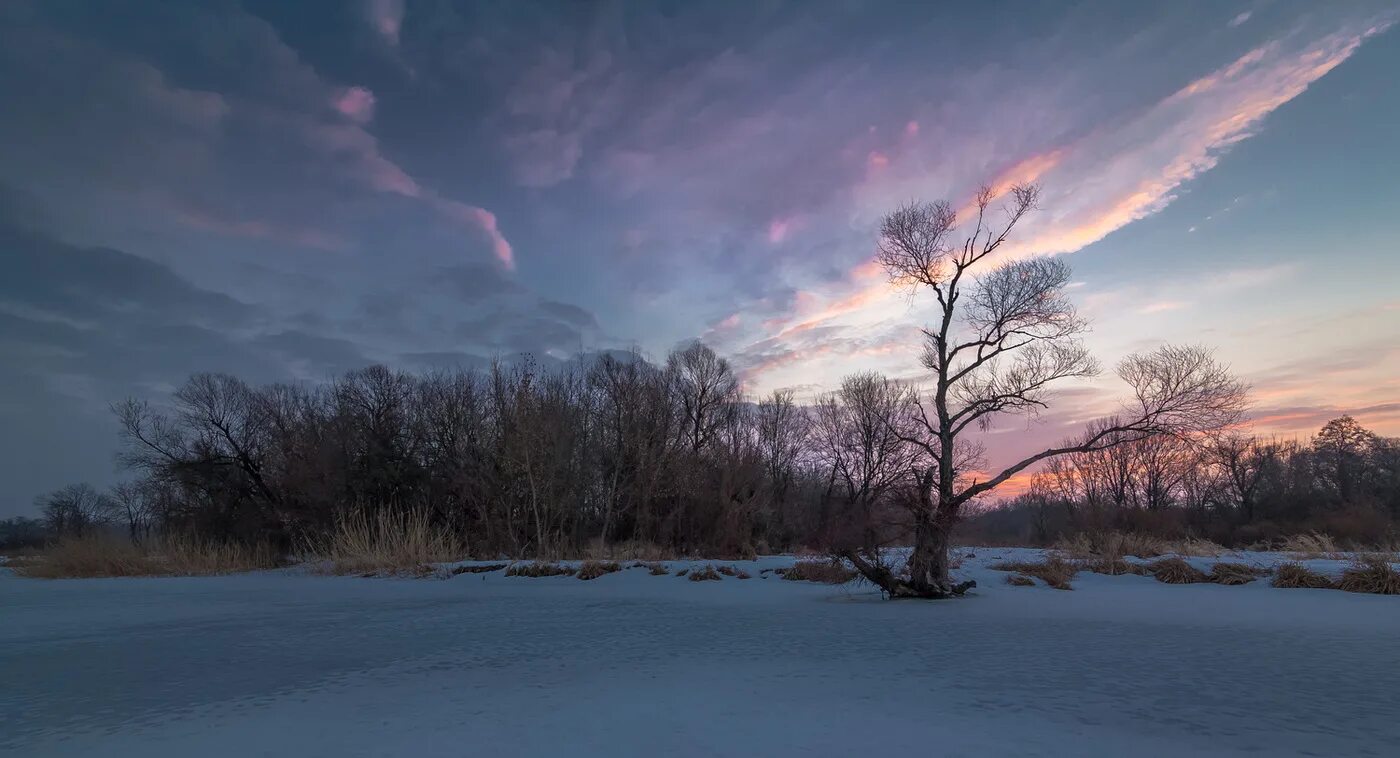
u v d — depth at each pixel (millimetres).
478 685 8664
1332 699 7496
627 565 25734
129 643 12641
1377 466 58188
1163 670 9000
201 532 38844
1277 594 17750
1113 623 13125
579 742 6168
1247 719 6738
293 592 22453
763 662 9844
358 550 30250
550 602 18125
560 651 11047
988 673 8930
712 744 6043
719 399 46906
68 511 81812
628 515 36875
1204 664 9344
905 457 42156
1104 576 22469
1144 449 34438
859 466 49031
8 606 19500
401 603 18578
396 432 39469
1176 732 6340
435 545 30219
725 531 34281
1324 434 61938
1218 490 58312
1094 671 8984
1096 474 51719
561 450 33875
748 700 7656
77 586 26984
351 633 13391
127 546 34656
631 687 8391
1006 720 6762
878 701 7559
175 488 41625
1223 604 15820
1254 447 55469
